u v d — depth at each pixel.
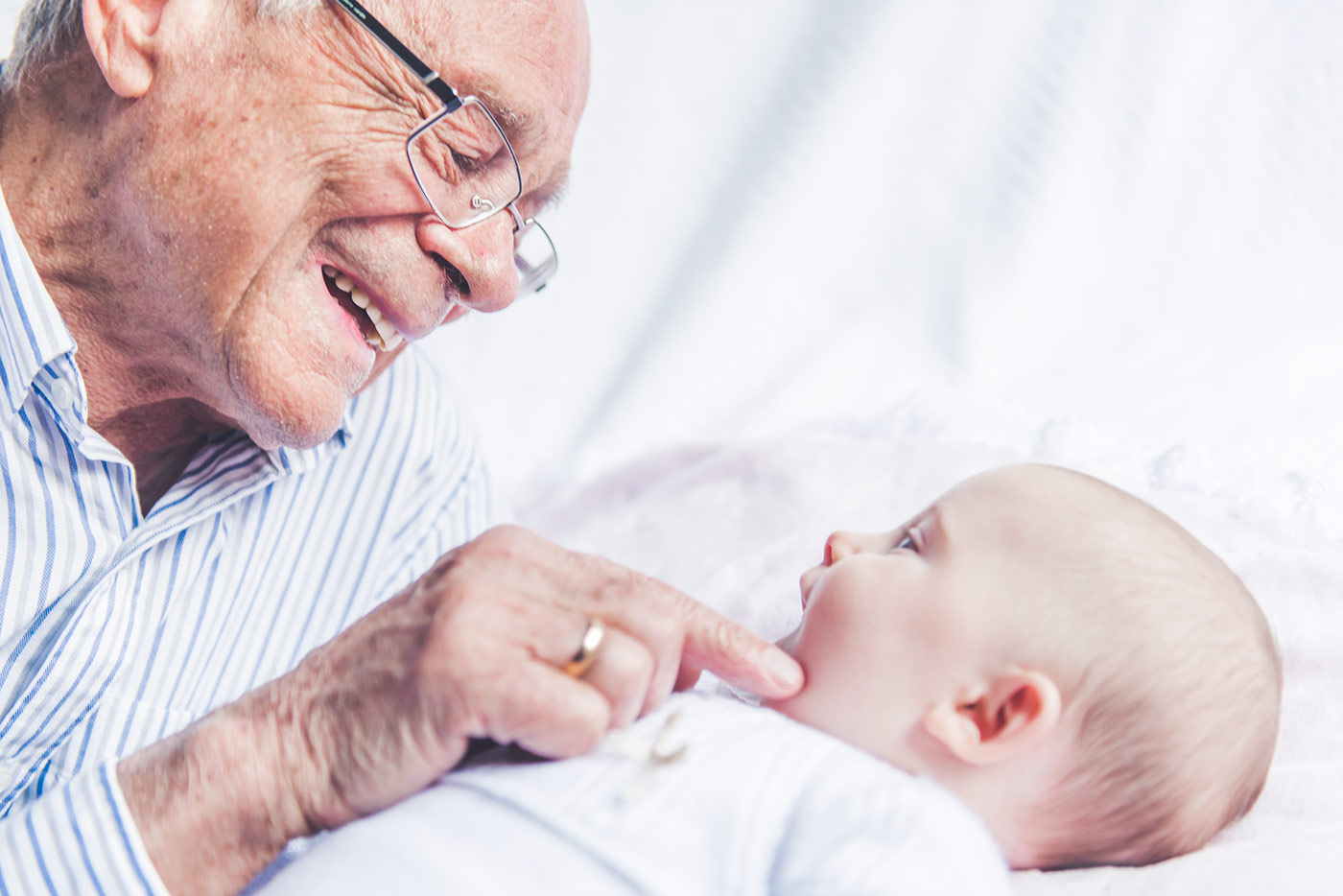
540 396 2.08
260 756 0.80
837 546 0.99
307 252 1.00
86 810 0.78
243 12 0.93
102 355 1.05
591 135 2.14
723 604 1.32
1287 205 1.79
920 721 0.86
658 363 2.04
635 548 1.51
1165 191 1.88
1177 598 0.87
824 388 1.92
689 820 0.72
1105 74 1.93
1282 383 1.57
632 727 0.80
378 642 0.81
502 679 0.74
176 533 1.14
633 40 2.13
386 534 1.41
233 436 1.18
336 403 1.04
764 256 2.08
